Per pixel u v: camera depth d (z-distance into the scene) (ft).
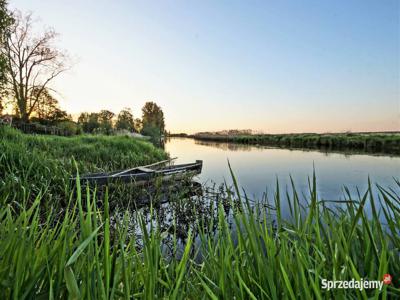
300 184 26.68
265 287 2.67
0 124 27.89
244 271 3.01
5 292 2.41
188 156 62.59
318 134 134.62
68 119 108.17
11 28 71.51
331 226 3.30
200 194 19.76
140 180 21.95
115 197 16.42
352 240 3.37
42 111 100.37
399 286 2.82
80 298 2.10
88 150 32.55
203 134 287.69
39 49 83.82
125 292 2.43
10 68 73.46
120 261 2.82
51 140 34.09
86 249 2.82
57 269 2.52
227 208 15.23
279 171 36.50
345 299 2.31
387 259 2.95
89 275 2.45
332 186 25.03
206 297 2.87
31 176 16.16
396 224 3.40
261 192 22.13
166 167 30.01
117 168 29.81
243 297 2.54
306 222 3.26
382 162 46.47
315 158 55.62
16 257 2.59
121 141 40.96
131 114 190.80
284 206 15.26
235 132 224.74
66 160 22.13
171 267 3.63
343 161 48.93
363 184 25.76
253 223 2.96
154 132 142.10
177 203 16.12
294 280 2.55
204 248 3.85
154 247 3.07
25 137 29.07
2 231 2.97
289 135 150.30
